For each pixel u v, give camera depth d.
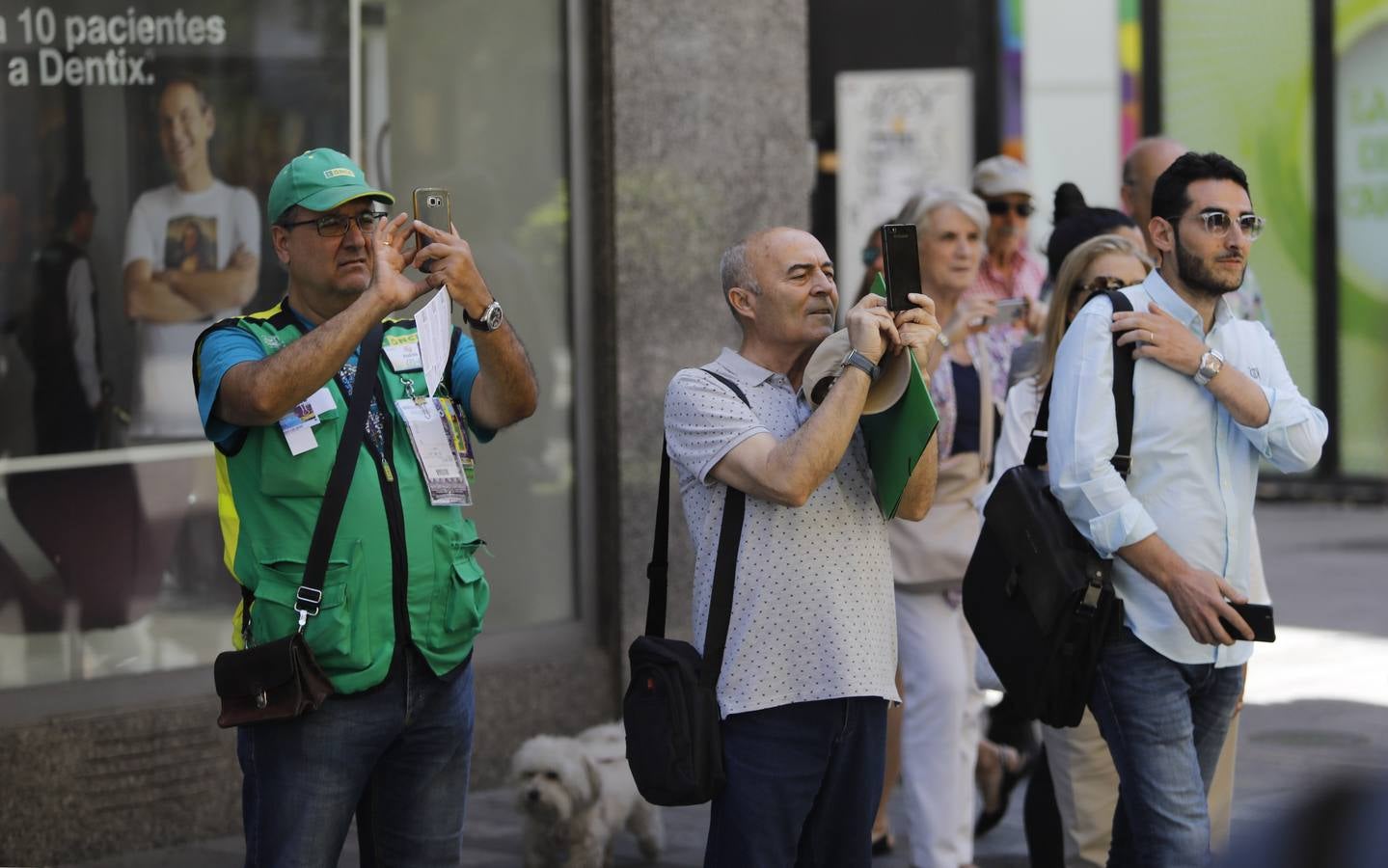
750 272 9.89
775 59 18.73
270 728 9.29
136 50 15.12
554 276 17.83
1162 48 38.00
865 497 9.82
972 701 14.02
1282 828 5.86
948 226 14.42
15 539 14.58
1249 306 15.99
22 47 14.59
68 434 14.83
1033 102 38.50
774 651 9.53
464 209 17.25
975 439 13.77
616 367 17.81
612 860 14.55
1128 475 10.33
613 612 17.88
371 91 16.56
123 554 15.09
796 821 9.55
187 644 15.46
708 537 9.75
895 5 38.53
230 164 15.65
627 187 17.81
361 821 9.94
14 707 14.48
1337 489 37.28
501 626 17.47
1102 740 12.51
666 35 17.98
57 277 14.79
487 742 16.94
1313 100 36.84
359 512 9.25
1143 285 10.83
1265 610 9.81
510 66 17.50
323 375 8.87
